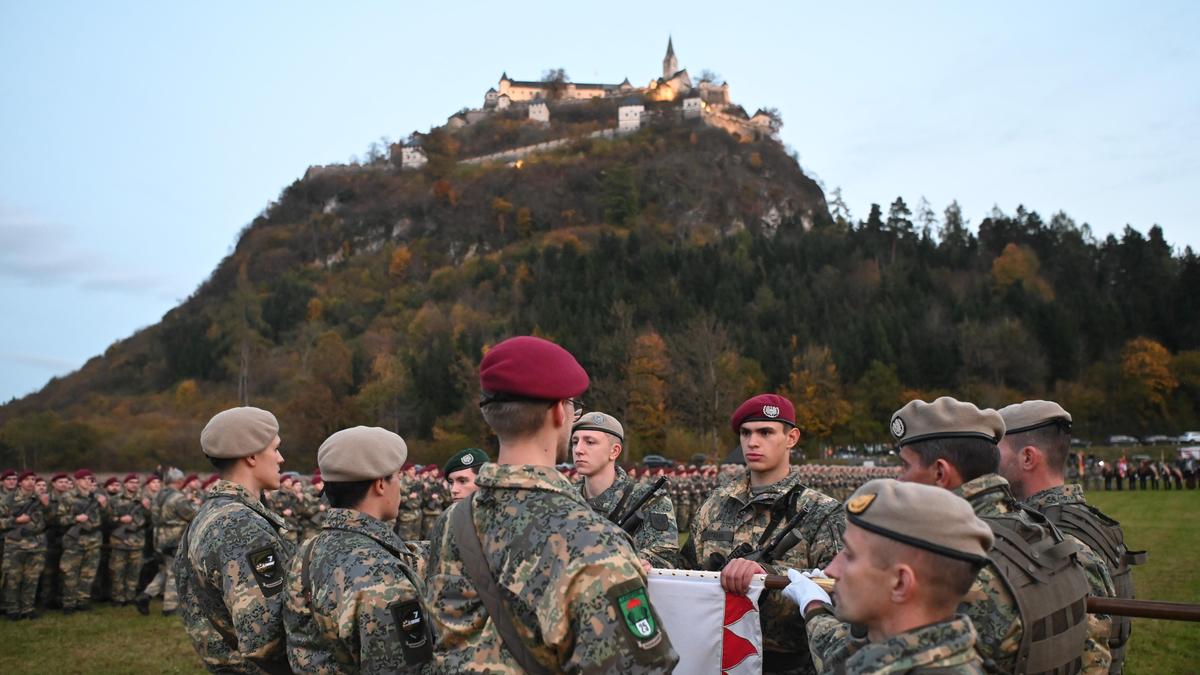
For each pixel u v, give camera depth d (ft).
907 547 6.86
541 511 7.93
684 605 10.78
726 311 320.09
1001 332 276.62
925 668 6.61
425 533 51.83
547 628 7.43
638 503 15.51
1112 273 373.61
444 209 528.63
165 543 38.68
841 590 7.23
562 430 8.84
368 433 11.68
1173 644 28.09
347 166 615.98
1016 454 12.29
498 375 8.46
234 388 312.71
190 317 433.89
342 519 11.30
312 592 10.73
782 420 14.21
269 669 11.93
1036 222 424.46
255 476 13.73
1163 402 249.34
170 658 30.14
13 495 38.60
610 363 218.79
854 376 270.46
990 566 8.32
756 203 520.01
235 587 11.82
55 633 34.60
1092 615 9.81
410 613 10.18
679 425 197.06
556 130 608.60
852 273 361.92
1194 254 336.49
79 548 39.91
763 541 13.73
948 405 10.07
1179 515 80.84
